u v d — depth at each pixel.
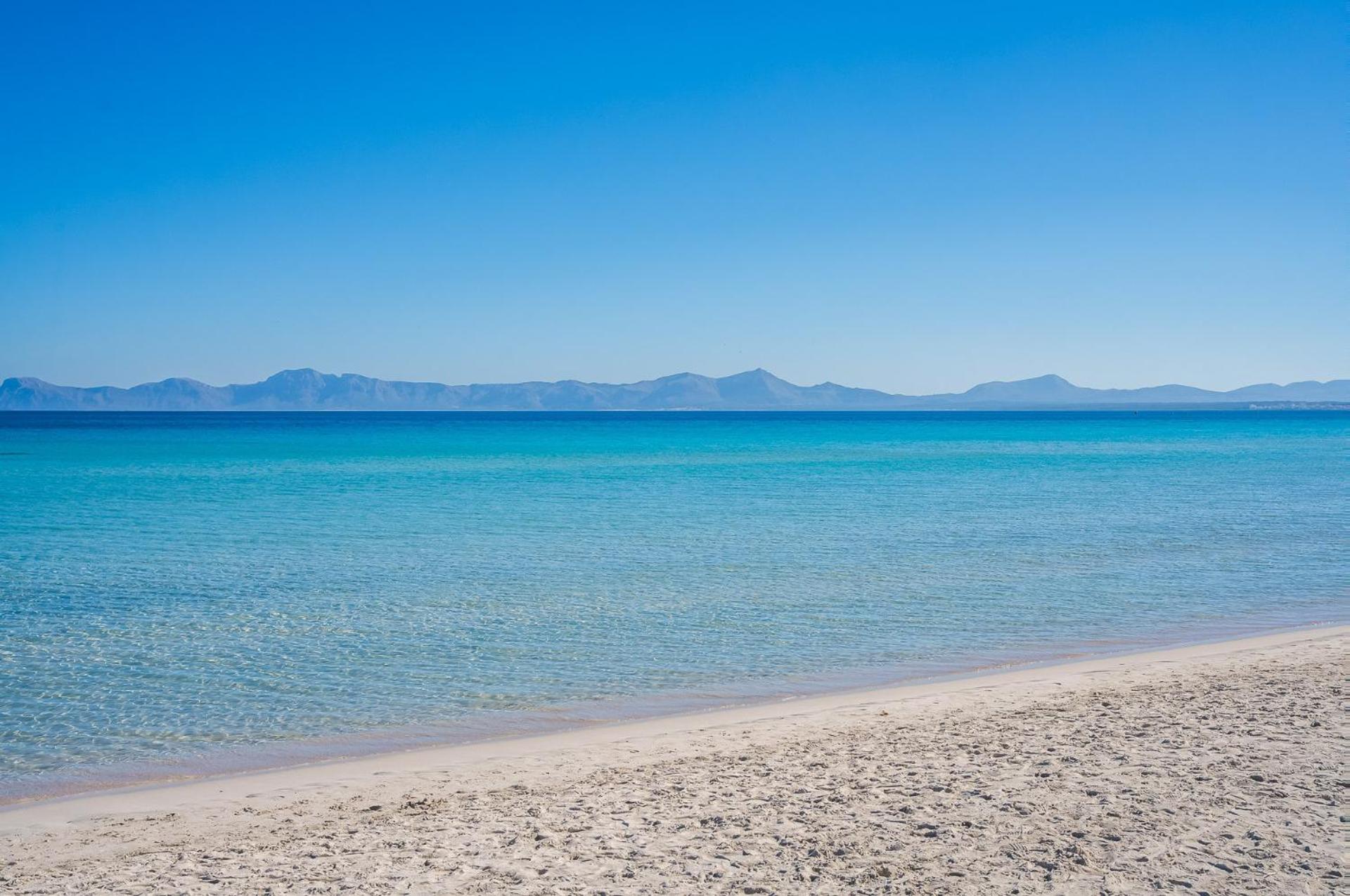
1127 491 47.16
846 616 18.97
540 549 28.20
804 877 6.93
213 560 26.03
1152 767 9.13
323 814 8.86
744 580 22.94
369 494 46.25
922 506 40.41
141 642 16.92
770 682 14.45
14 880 7.36
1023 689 13.07
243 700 13.46
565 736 11.62
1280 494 45.22
